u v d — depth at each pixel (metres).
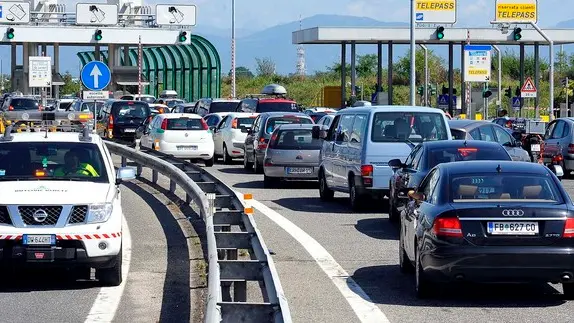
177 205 37.47
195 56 114.62
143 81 113.81
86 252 21.03
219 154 66.38
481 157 30.05
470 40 104.19
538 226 18.98
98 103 79.62
